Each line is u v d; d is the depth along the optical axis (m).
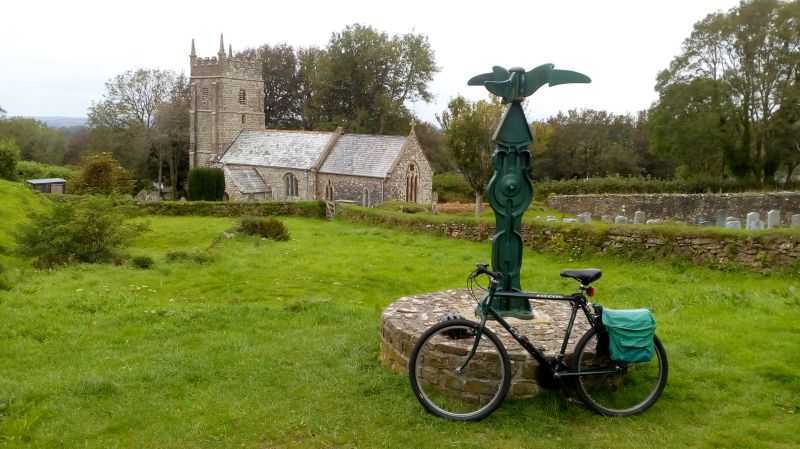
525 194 6.71
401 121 63.16
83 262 15.49
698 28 40.03
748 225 19.41
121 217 16.69
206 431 5.32
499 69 6.54
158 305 10.34
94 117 59.72
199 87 53.06
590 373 5.51
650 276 13.92
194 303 10.95
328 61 60.91
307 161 45.06
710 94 39.16
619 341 5.37
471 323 5.51
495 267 6.80
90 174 34.25
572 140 55.06
